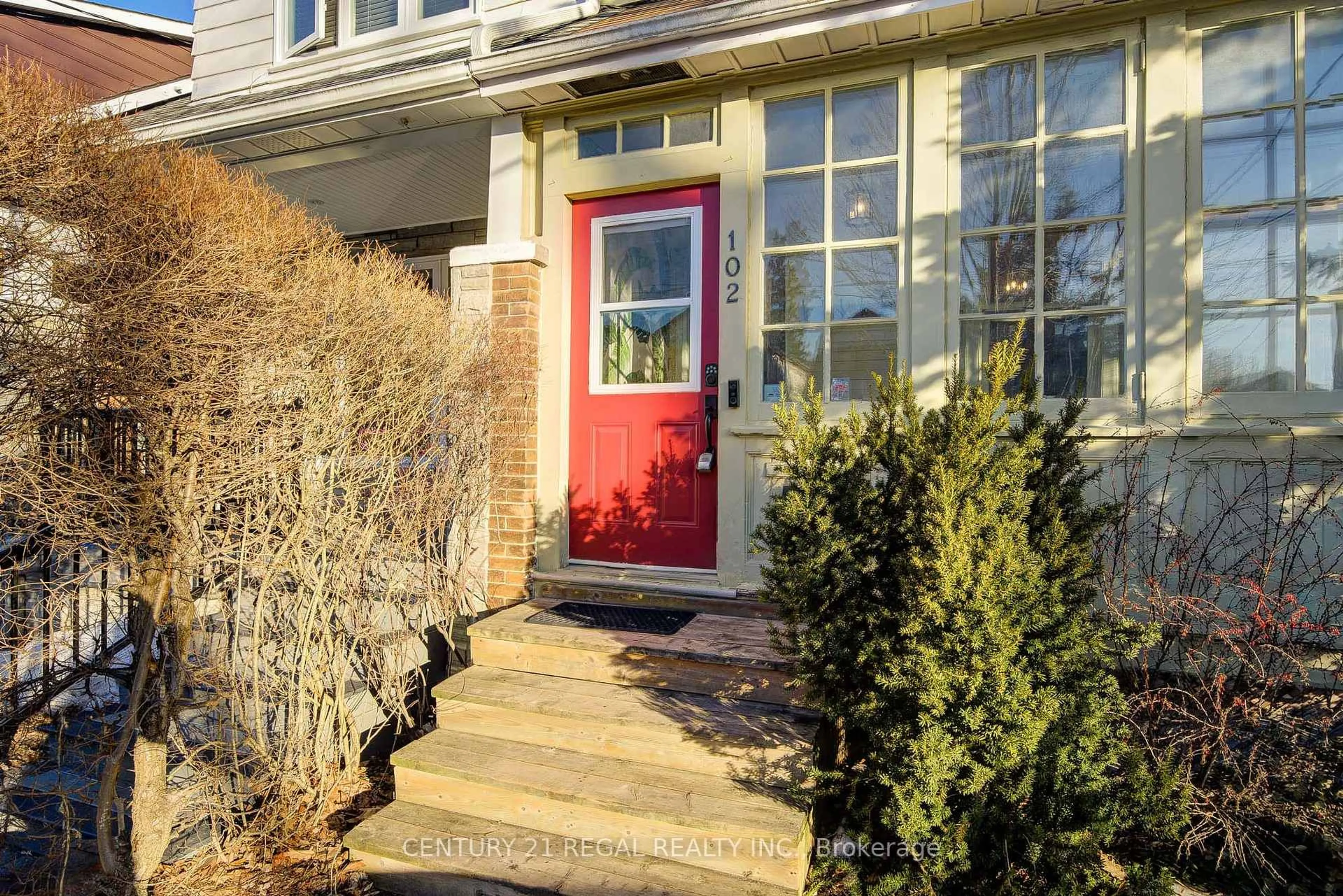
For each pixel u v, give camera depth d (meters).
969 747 2.43
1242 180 3.40
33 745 2.96
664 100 4.38
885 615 2.60
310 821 3.31
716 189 4.35
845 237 4.04
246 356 2.69
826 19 3.60
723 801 2.76
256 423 2.82
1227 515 3.18
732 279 4.19
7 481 2.40
